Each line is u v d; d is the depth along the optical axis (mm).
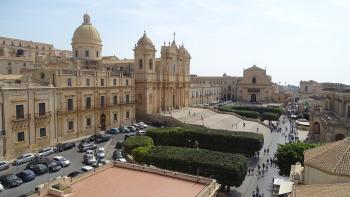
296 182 28562
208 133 65375
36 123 62062
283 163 48062
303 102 145250
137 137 63438
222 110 123438
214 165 43750
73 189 27156
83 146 63781
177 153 49094
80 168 53062
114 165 34312
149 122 94688
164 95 108125
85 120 75938
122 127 83812
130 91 91812
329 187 23938
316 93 193125
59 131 68438
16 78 64375
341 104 74625
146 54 95000
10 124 56656
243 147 62438
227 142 63531
